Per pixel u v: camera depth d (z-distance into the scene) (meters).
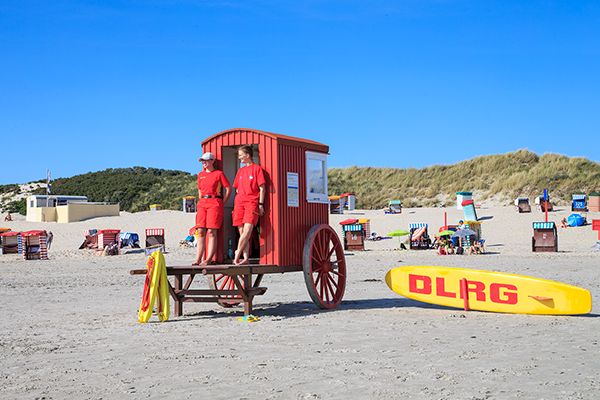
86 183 87.19
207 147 11.76
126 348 7.82
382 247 32.81
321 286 11.59
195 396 5.40
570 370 6.06
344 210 49.00
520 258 24.16
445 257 25.78
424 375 5.94
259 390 5.54
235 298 10.76
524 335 8.19
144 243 37.31
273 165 11.11
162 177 87.88
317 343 7.80
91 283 18.12
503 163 62.47
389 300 12.76
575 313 9.88
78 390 5.73
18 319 10.94
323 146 12.42
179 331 9.13
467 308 10.86
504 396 5.15
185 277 19.16
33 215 51.75
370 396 5.25
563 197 52.91
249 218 10.90
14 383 6.07
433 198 60.16
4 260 29.69
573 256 24.53
